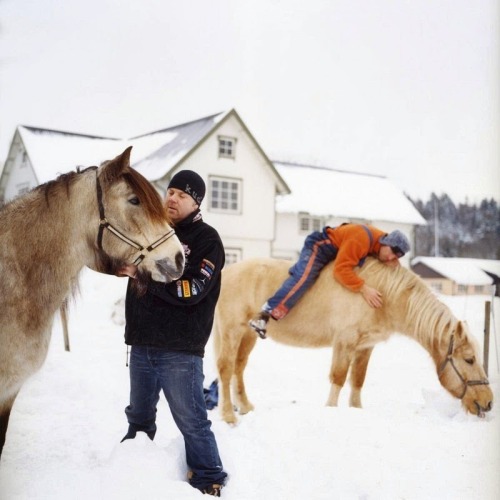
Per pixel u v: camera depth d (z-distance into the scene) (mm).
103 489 2803
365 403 5691
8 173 24688
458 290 25547
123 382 6098
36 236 2877
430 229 33250
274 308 5129
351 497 2941
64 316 3246
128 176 2795
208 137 20969
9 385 2852
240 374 5500
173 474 3014
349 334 5109
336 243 5211
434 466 3250
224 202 21516
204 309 3016
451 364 4957
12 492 2852
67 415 4641
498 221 29922
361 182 29516
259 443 3584
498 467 3223
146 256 2762
